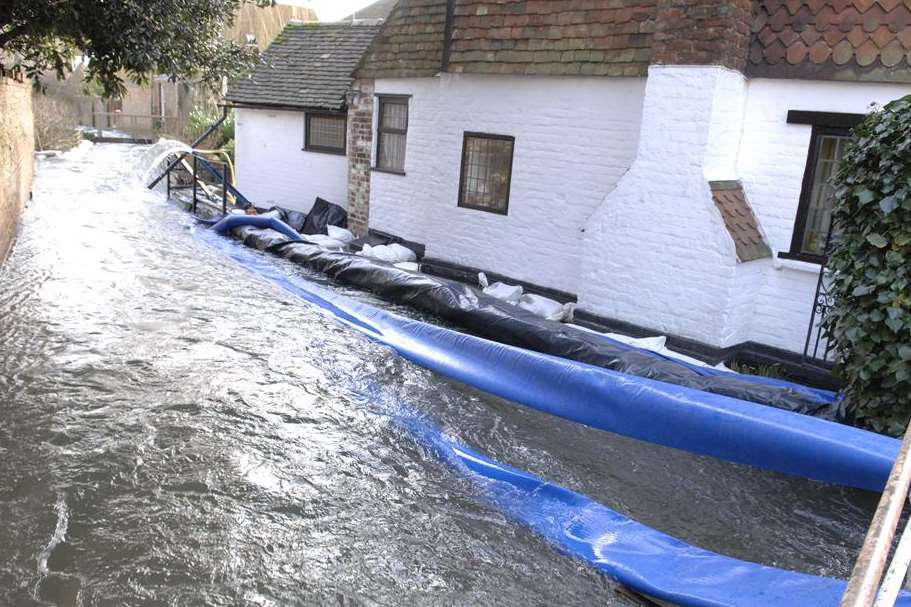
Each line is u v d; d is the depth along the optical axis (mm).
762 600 3443
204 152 17344
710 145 7148
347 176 13828
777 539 4195
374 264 8930
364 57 12031
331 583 3535
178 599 3342
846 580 3727
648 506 4457
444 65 9875
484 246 9945
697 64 7090
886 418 4938
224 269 9344
